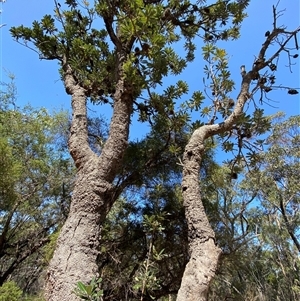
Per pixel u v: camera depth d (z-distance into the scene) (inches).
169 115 243.0
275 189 536.4
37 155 374.0
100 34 256.2
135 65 179.6
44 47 228.4
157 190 249.8
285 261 602.5
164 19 213.3
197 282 109.9
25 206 355.9
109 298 232.8
